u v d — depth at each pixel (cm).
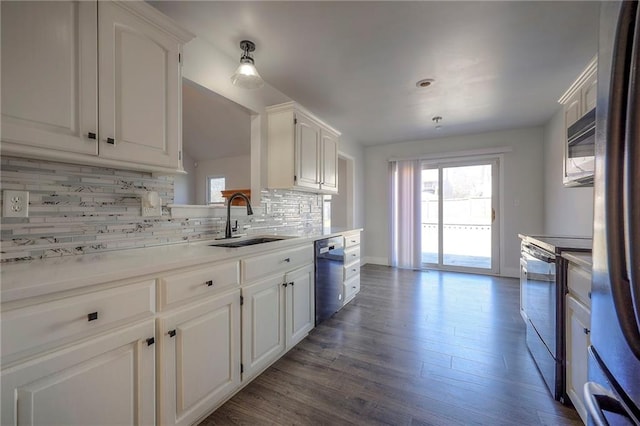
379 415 142
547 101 309
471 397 155
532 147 406
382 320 264
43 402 82
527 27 184
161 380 114
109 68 120
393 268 485
